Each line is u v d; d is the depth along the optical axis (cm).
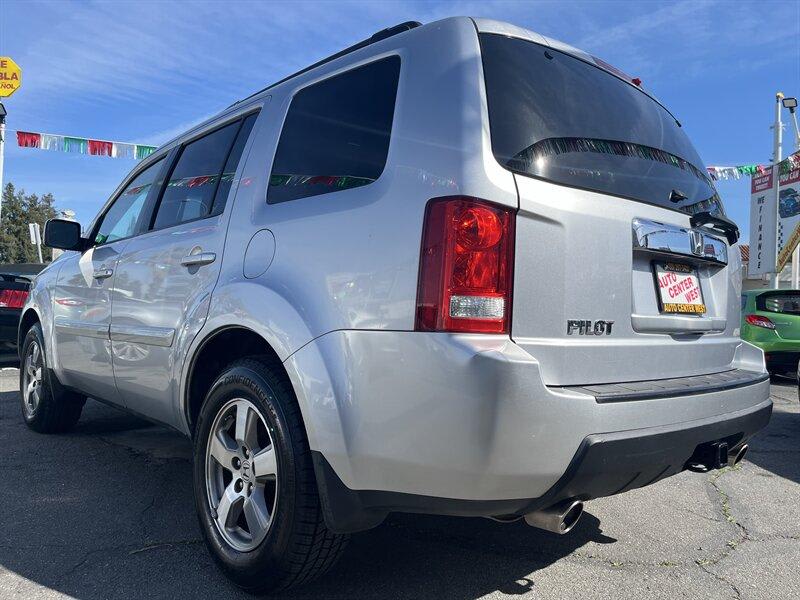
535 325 205
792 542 314
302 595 248
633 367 234
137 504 340
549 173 218
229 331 265
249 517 245
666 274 257
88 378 397
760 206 1638
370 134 238
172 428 325
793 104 1742
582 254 220
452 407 189
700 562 289
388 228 214
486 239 198
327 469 215
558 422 191
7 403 596
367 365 207
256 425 250
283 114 287
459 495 194
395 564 278
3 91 1259
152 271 329
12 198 4562
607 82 273
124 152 1130
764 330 903
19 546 287
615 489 216
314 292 229
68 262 445
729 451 262
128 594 247
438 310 196
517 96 225
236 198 289
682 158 292
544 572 274
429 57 233
